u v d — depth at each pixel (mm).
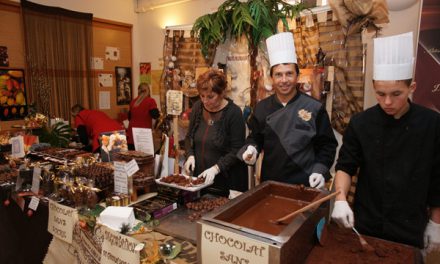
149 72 4844
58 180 1703
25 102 3662
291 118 1625
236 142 1872
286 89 1608
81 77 4184
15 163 2141
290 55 1591
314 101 1631
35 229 1753
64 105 4008
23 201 1788
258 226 1036
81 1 4125
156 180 1652
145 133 1801
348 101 2297
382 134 1190
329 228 1232
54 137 2688
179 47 3225
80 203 1547
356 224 1264
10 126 3555
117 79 4688
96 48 4379
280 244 827
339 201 1203
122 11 4637
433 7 1983
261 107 1755
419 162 1139
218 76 1866
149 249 1142
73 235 1492
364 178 1277
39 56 3725
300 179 1636
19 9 3562
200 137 1986
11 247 1898
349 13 2219
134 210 1404
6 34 3479
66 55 3986
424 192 1147
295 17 2451
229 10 2506
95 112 3143
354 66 2256
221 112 1920
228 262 904
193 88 3092
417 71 2064
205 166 1973
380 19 2139
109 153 1899
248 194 1188
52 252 1622
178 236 1231
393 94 1060
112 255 1229
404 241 1164
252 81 2602
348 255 1034
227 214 1045
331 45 2336
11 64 3533
